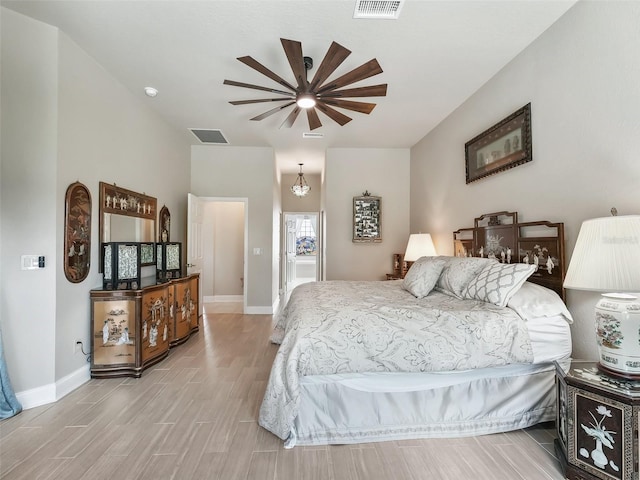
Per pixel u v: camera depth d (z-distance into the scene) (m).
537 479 1.58
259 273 5.39
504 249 2.85
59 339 2.41
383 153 5.43
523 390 2.02
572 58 2.15
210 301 6.56
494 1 2.09
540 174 2.46
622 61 1.81
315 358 1.88
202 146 5.34
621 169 1.83
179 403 2.31
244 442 1.86
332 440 1.87
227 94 3.47
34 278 2.29
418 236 4.26
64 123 2.46
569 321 2.03
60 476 1.58
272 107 3.81
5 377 2.12
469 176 3.45
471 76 3.06
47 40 2.35
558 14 2.21
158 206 4.09
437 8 2.15
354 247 5.41
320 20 2.29
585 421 1.51
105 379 2.74
